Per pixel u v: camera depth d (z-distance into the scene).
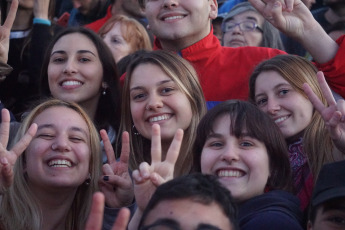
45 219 4.75
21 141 4.10
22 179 4.70
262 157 4.36
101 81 5.92
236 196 4.28
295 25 5.44
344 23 7.33
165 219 3.21
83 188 4.89
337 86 5.41
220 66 6.03
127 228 4.40
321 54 5.47
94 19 8.45
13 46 6.96
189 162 5.17
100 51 5.95
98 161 4.88
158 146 3.97
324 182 3.86
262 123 4.46
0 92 6.84
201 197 3.29
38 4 6.92
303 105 5.05
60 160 4.67
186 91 5.25
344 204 3.72
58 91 5.82
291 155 5.02
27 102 6.74
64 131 4.74
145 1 6.14
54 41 6.01
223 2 8.73
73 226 4.87
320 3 7.96
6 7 7.32
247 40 7.34
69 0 9.12
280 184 4.48
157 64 5.28
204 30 6.03
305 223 4.20
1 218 4.64
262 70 5.25
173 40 5.95
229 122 4.43
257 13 7.38
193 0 5.88
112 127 5.83
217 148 4.41
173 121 5.21
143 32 7.36
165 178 3.90
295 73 5.14
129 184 4.64
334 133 4.26
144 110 5.21
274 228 3.94
